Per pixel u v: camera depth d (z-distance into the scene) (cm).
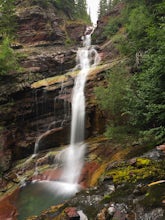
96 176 1462
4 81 2334
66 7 5659
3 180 1769
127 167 961
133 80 1482
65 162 1809
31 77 2638
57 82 2486
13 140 2131
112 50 3162
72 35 4938
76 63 3284
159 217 650
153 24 1989
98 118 2089
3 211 1374
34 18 4269
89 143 1945
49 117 2358
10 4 3931
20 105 2278
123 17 3462
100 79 2322
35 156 2073
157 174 859
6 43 2722
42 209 1331
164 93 1057
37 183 1650
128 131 1459
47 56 3228
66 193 1473
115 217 700
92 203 808
